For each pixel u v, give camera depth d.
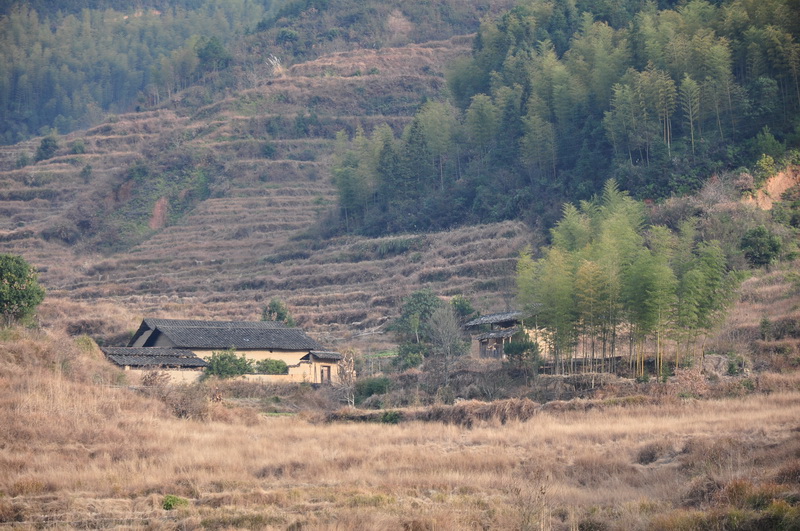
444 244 111.19
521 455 37.09
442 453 37.88
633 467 32.84
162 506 29.66
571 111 117.12
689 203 90.94
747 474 28.05
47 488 31.55
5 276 57.22
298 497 30.27
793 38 104.31
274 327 79.31
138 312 104.56
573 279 63.16
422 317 85.00
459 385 62.12
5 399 42.25
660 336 58.56
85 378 51.75
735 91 103.00
